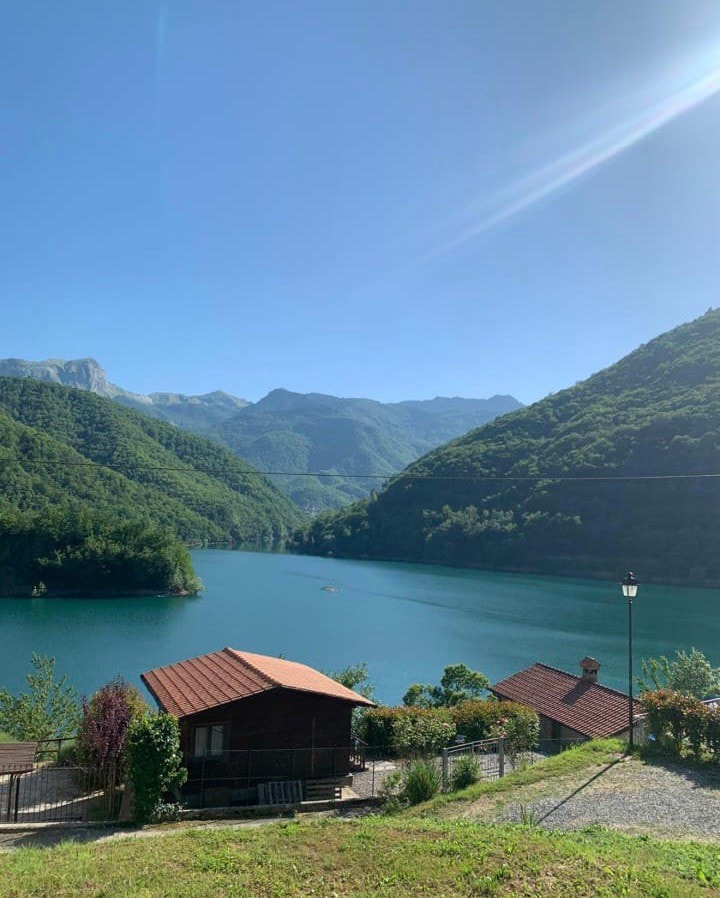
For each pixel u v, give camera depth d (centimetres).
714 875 1023
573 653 6131
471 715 2650
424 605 9106
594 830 1296
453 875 1028
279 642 6725
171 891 988
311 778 2169
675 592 9694
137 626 7662
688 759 1816
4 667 5472
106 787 1848
